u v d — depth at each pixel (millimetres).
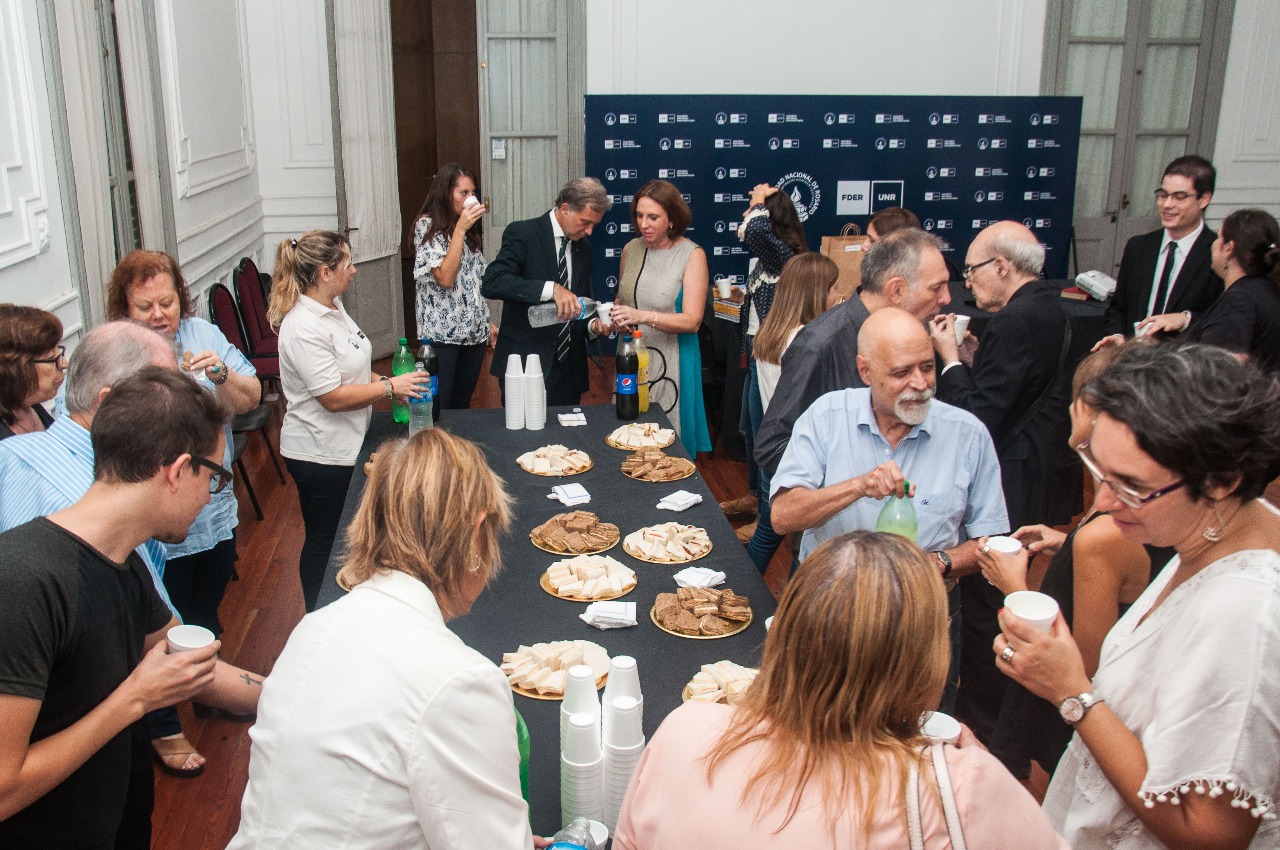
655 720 1740
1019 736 1973
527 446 3324
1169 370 1158
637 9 7199
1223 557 1216
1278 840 1203
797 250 4652
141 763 1811
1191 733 1150
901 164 7355
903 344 2004
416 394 3227
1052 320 2658
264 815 1230
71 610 1414
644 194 4285
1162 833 1188
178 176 5043
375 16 6664
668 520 2688
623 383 3596
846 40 7375
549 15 7223
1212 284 3941
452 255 4305
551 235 4246
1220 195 7965
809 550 2330
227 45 6203
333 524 3359
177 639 1540
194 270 5301
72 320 3750
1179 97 7797
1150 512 1193
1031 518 2750
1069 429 2746
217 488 1602
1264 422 1111
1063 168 7523
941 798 974
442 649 1240
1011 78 7543
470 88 8914
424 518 1307
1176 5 7578
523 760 1455
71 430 1895
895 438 2184
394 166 7082
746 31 7301
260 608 3826
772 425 2578
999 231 2758
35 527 1438
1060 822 1433
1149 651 1271
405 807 1204
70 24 3740
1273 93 7750
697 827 1047
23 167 3396
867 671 1017
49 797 1487
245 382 3053
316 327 3125
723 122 7109
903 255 2465
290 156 7102
